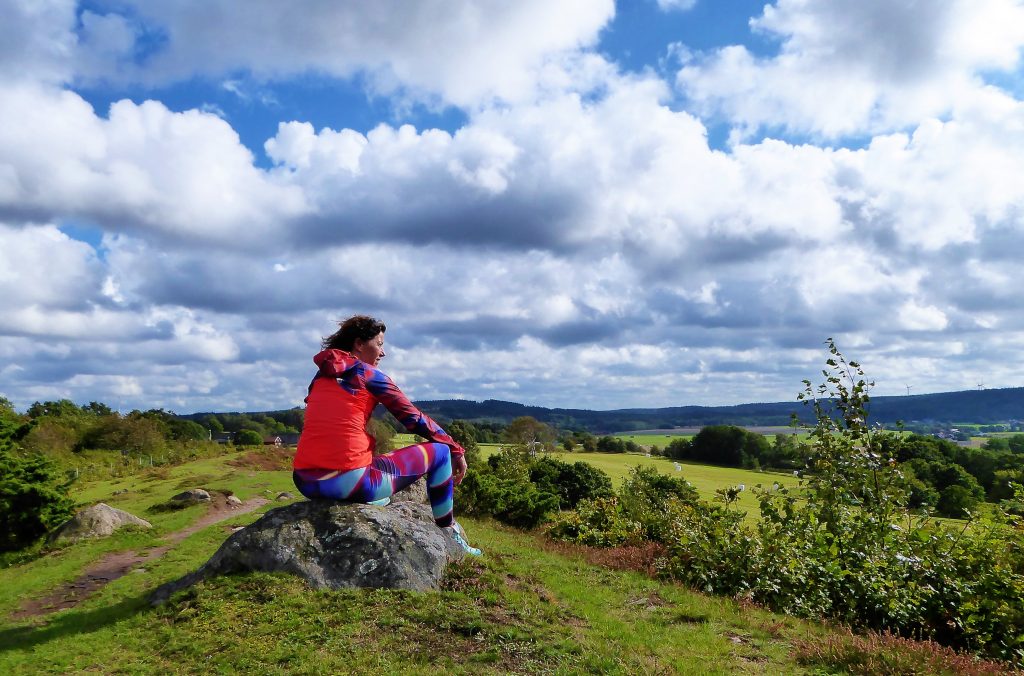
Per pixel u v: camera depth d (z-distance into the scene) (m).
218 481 31.25
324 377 7.48
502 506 22.27
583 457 105.38
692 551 11.37
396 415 7.65
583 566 11.08
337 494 7.42
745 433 95.44
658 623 7.32
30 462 22.22
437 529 8.13
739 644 6.91
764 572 10.50
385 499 7.88
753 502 24.16
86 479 43.78
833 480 10.96
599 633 6.49
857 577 9.73
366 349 7.53
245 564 7.32
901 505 10.81
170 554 12.69
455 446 8.24
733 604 9.18
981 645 8.37
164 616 6.72
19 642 6.54
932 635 8.88
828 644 6.94
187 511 21.19
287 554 7.20
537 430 112.06
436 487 8.10
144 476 40.59
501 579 7.55
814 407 11.57
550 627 6.41
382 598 6.67
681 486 31.52
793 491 11.56
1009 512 9.82
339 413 7.35
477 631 6.11
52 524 20.88
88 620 7.01
